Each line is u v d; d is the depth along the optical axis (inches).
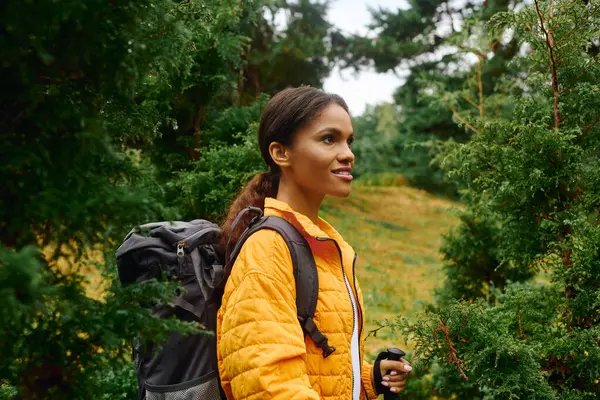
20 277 29.7
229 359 50.4
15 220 35.0
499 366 81.7
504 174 95.0
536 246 96.3
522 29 95.6
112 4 36.7
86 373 38.2
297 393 47.7
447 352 81.3
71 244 38.9
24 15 32.0
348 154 59.7
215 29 133.3
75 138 36.9
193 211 139.6
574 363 85.4
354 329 57.4
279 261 53.0
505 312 96.4
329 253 58.0
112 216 36.9
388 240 538.3
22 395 38.0
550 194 92.2
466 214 182.1
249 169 135.3
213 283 61.7
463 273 184.7
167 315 60.4
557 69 92.8
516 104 99.7
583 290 85.8
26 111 35.3
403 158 865.5
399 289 367.6
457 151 104.0
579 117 92.2
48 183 35.3
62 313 36.6
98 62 37.9
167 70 42.8
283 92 63.7
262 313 50.0
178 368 59.9
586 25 89.7
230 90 168.1
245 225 61.9
